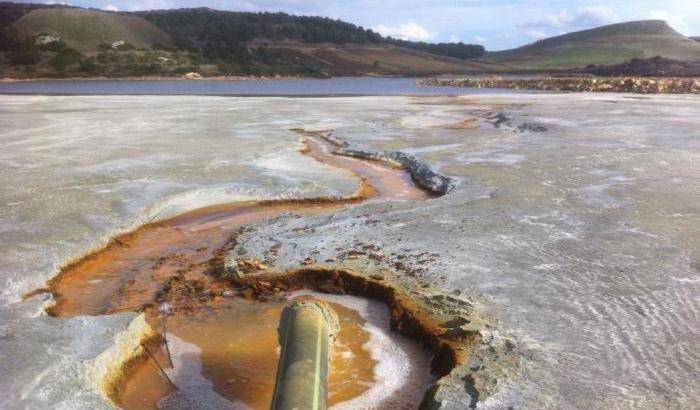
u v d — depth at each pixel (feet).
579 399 17.33
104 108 105.60
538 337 20.80
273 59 465.06
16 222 34.65
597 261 27.63
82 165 49.85
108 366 20.11
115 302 26.48
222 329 23.91
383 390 19.63
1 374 18.98
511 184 42.01
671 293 24.08
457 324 22.02
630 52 550.77
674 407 16.89
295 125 79.92
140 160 52.06
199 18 599.16
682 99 128.57
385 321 24.17
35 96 152.05
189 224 37.42
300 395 15.40
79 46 433.48
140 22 517.96
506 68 523.70
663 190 39.91
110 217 36.14
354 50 553.64
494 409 17.03
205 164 50.57
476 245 30.01
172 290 27.43
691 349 19.88
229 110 102.37
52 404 17.65
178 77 388.78
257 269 28.63
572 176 44.27
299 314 20.13
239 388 19.99
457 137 66.95
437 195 43.70
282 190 42.91
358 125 80.33
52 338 21.25
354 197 42.73
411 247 30.07
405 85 297.94
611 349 19.97
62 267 29.43
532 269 26.84
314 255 29.73
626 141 60.44
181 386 20.15
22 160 52.06
